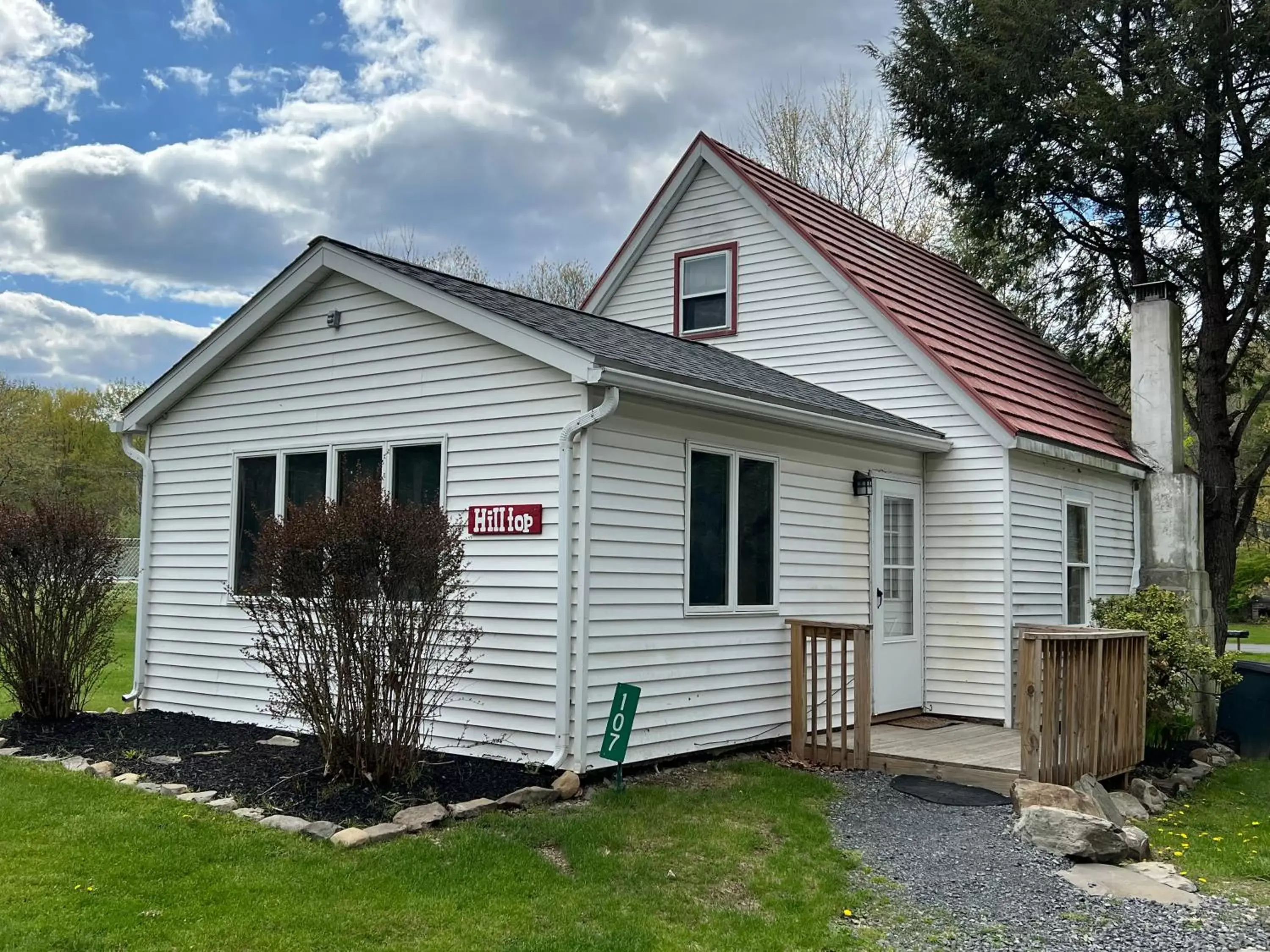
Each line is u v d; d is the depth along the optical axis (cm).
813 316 1181
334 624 629
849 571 956
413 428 806
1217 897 539
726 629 815
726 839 582
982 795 720
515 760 711
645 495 745
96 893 462
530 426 732
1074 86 1370
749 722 835
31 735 821
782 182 1355
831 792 712
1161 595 1015
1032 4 1373
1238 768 984
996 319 1432
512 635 724
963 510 1037
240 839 541
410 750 648
